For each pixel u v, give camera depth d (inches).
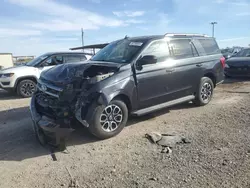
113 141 182.1
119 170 139.6
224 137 179.3
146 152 161.2
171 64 229.5
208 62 273.0
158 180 127.3
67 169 143.9
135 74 199.9
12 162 155.3
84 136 192.4
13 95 412.2
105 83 180.5
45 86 193.6
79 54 421.7
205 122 216.1
